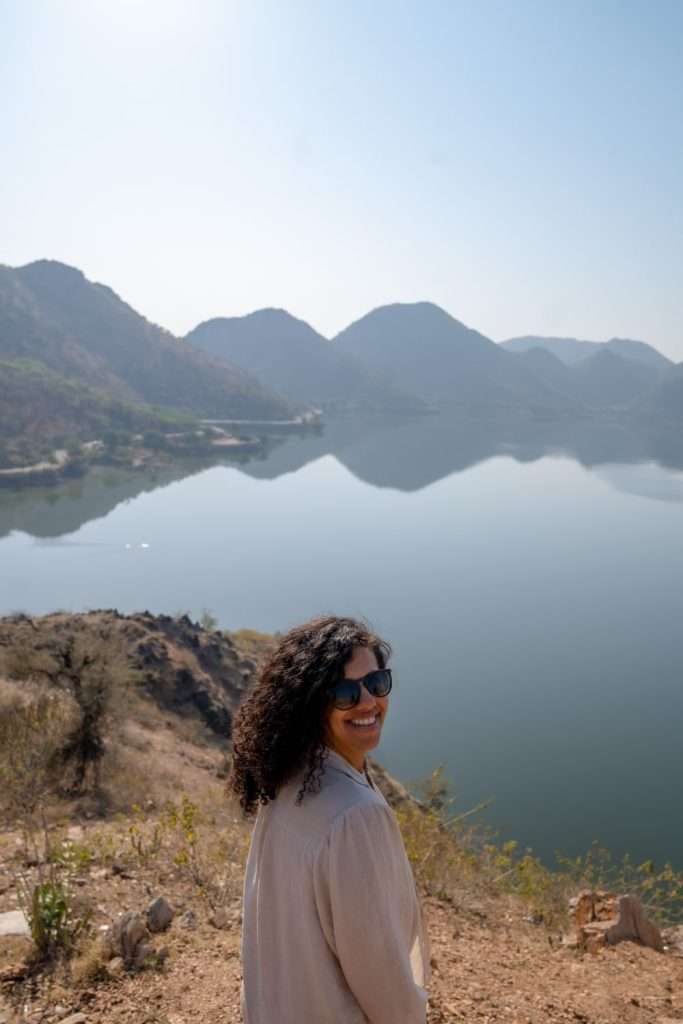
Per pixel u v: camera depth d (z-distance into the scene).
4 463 194.50
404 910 1.49
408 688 72.06
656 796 48.09
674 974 4.22
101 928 3.93
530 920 5.74
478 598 116.06
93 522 157.88
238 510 187.25
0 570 116.88
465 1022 3.20
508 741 58.66
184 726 20.28
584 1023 3.32
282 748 1.56
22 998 3.21
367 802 1.46
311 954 1.45
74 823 8.91
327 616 1.75
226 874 5.02
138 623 26.73
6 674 13.37
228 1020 3.02
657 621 104.62
